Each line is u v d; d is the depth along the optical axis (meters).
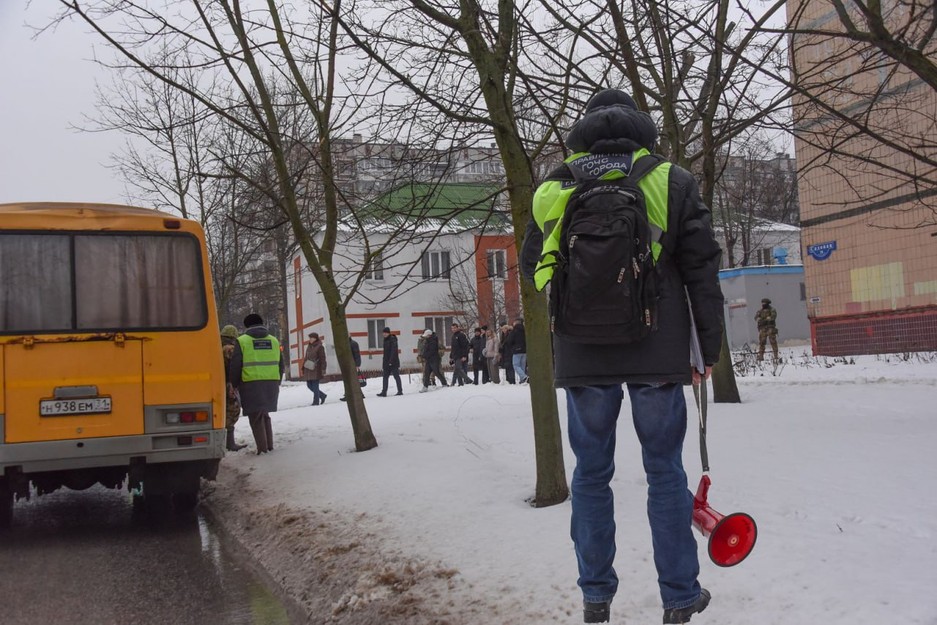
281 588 6.29
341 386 31.20
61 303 8.60
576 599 4.59
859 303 21.75
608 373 3.35
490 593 4.97
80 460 8.46
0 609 5.86
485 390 21.42
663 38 8.92
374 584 5.61
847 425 9.42
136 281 8.84
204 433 8.84
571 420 3.54
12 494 9.28
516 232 7.41
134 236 8.91
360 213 10.56
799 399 12.42
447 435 11.59
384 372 23.66
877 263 21.22
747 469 7.24
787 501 6.02
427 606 4.99
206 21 8.59
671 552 3.41
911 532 5.07
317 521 7.70
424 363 25.95
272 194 10.39
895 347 20.92
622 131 3.47
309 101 10.77
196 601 5.99
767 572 4.47
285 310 43.19
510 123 7.17
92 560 7.45
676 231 3.36
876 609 3.82
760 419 10.27
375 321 43.25
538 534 6.07
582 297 3.23
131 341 8.71
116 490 12.34
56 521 9.61
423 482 8.59
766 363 22.58
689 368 3.42
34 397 8.41
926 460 7.18
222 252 21.47
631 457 8.38
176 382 8.80
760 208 46.81
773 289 37.19
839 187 21.95
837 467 7.11
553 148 9.70
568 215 3.35
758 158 20.00
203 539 8.34
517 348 23.98
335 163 10.70
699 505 3.49
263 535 7.98
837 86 9.55
